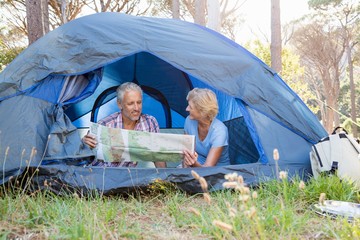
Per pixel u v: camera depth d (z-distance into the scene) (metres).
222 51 3.42
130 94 3.26
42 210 2.23
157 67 4.34
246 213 1.58
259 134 3.18
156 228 2.11
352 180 2.91
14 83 3.10
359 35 24.22
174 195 2.77
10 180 2.75
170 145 2.98
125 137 2.97
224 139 3.29
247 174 2.99
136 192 2.80
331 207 2.37
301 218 2.14
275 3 10.86
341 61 26.61
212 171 2.93
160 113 4.62
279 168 3.08
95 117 4.34
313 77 25.41
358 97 29.83
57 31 3.45
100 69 3.31
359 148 2.97
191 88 4.49
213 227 1.98
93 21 3.46
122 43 3.24
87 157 2.98
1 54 13.38
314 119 3.75
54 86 3.14
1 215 2.17
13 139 2.91
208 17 9.49
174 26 3.60
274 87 3.43
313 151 3.12
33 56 3.25
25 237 1.90
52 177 2.78
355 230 1.87
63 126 3.00
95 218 2.03
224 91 3.20
